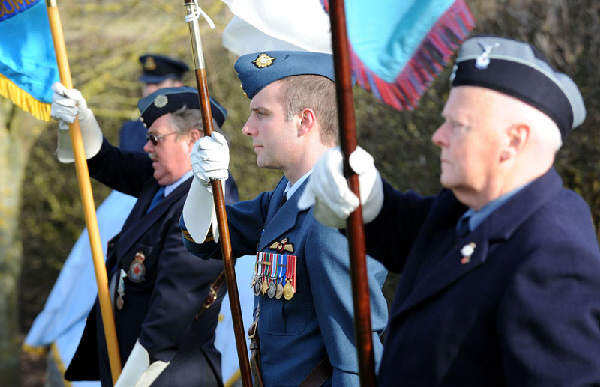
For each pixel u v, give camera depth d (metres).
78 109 5.48
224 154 4.10
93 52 12.97
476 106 2.52
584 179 8.84
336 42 2.66
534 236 2.45
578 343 2.33
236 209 4.47
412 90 3.08
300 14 4.02
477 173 2.55
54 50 5.80
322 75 4.04
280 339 3.89
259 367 4.02
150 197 5.57
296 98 3.97
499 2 9.32
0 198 11.52
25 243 15.43
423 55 3.06
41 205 15.33
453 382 2.48
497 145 2.52
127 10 13.16
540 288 2.38
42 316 9.43
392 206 3.03
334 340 3.64
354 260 2.73
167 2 13.02
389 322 2.76
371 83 3.10
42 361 15.30
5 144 11.48
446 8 3.03
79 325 9.18
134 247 5.27
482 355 2.46
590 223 2.59
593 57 8.75
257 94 4.04
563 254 2.39
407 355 2.59
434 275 2.59
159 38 12.88
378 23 3.10
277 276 3.87
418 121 10.09
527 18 9.13
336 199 2.70
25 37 5.96
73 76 13.58
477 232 2.55
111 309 5.29
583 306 2.35
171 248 5.03
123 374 4.95
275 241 3.97
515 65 2.50
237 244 4.45
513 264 2.44
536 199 2.52
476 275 2.50
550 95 2.52
